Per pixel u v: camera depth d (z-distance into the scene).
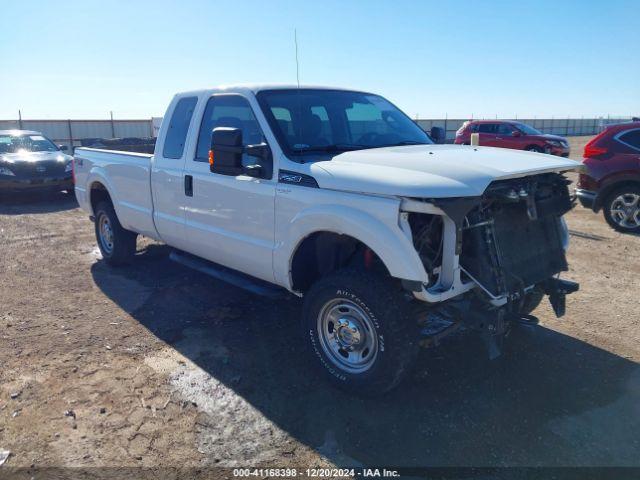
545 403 3.58
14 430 3.25
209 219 4.67
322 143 4.25
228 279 4.72
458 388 3.77
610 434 3.25
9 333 4.64
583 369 4.03
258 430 3.29
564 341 4.50
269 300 5.43
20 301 5.42
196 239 4.90
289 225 3.83
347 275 3.50
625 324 4.84
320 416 3.44
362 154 3.81
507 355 4.25
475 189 3.12
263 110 4.20
